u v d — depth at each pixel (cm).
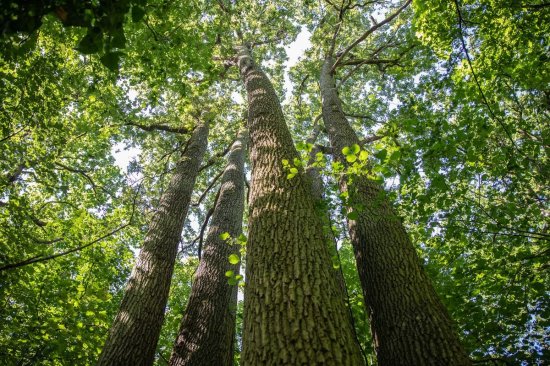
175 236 702
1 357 514
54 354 564
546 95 592
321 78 1070
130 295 557
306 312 244
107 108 827
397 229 448
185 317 588
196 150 977
